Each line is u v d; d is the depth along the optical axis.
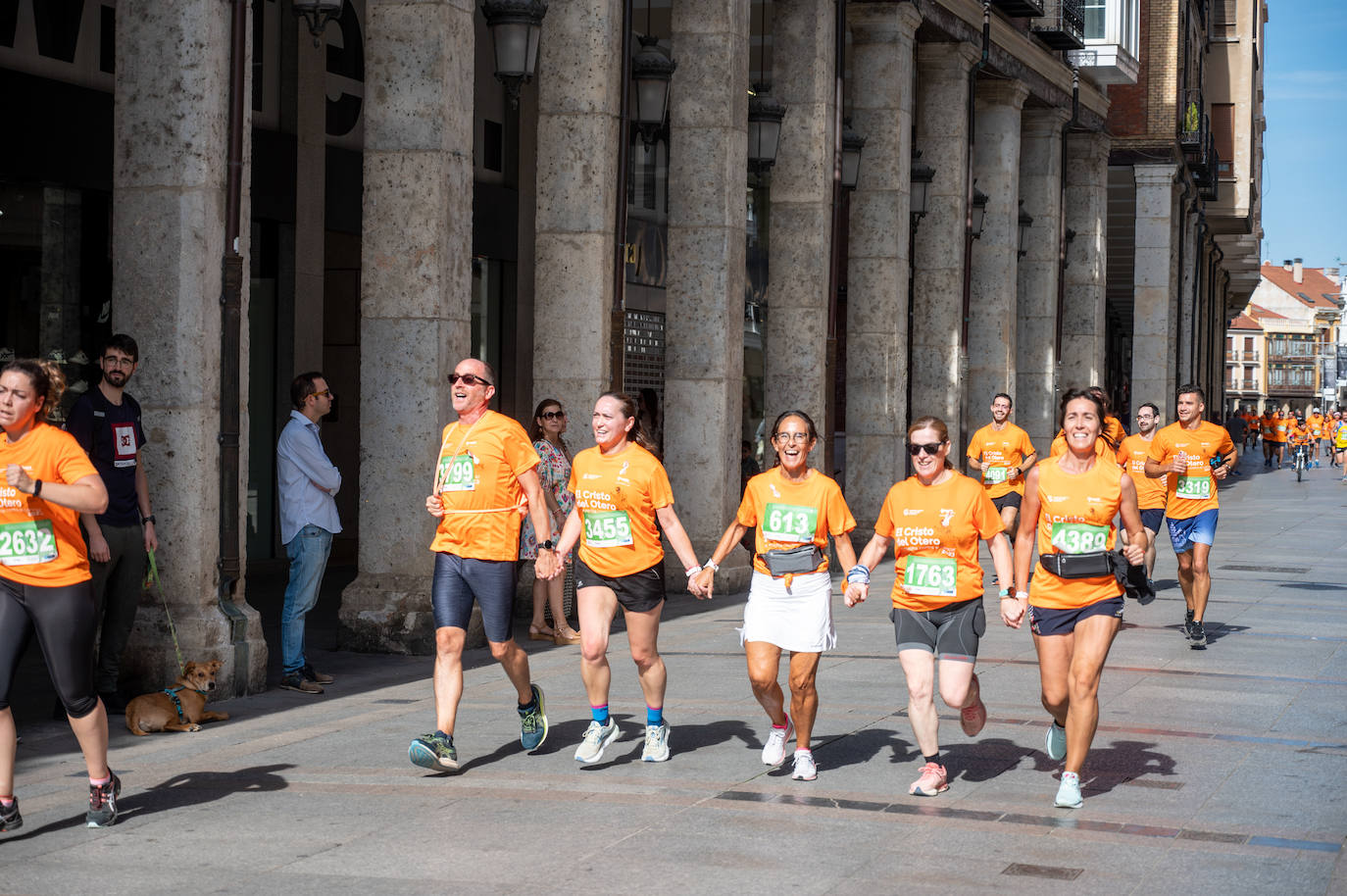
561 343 14.73
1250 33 48.94
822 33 18.25
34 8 13.84
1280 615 14.27
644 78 15.34
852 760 7.99
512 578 7.91
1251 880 5.90
